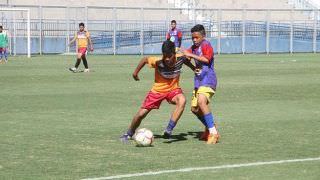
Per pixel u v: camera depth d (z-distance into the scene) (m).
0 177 18.86
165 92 24.75
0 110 34.50
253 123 30.22
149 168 20.00
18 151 22.97
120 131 27.58
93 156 22.00
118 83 50.72
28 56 94.00
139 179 18.48
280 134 27.00
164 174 19.12
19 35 104.25
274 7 142.62
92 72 62.22
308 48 118.00
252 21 113.88
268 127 28.98
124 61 83.25
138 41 108.88
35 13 119.12
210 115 24.59
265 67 70.25
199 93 24.66
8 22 103.69
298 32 117.00
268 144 24.53
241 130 28.11
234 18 132.62
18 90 44.94
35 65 72.75
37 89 45.66
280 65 74.12
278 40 115.69
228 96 41.84
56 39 105.50
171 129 25.45
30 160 21.34
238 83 50.72
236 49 113.50
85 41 62.16
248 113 33.84
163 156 21.97
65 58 90.25
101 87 47.47
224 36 112.75
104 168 20.02
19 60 84.25
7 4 115.62
